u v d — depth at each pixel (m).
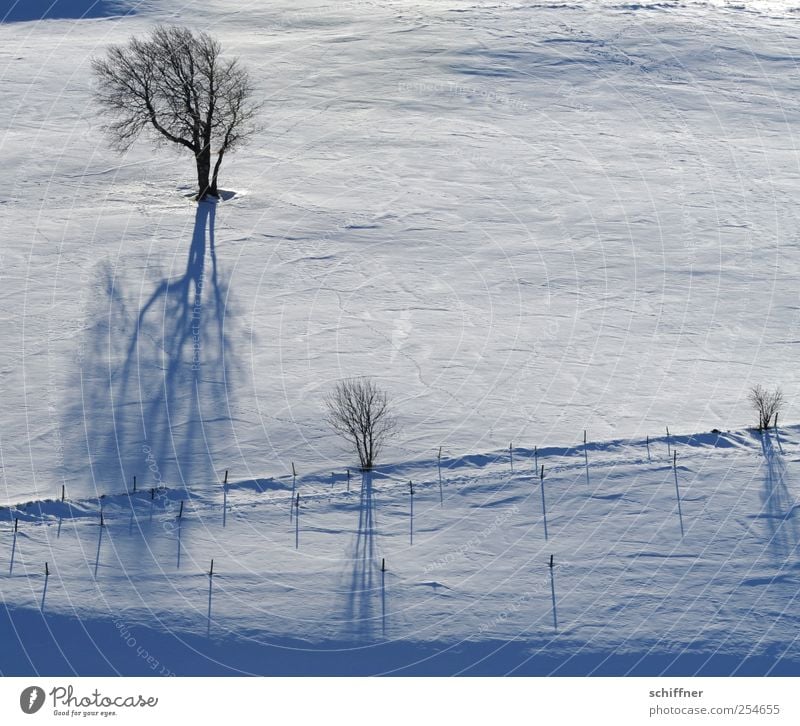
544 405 55.94
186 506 45.09
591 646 36.41
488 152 99.44
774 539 42.81
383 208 85.88
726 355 63.28
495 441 51.62
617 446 50.75
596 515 44.44
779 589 39.69
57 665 35.16
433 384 58.50
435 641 36.56
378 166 95.06
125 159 95.38
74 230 79.31
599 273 75.50
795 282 74.88
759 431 52.41
